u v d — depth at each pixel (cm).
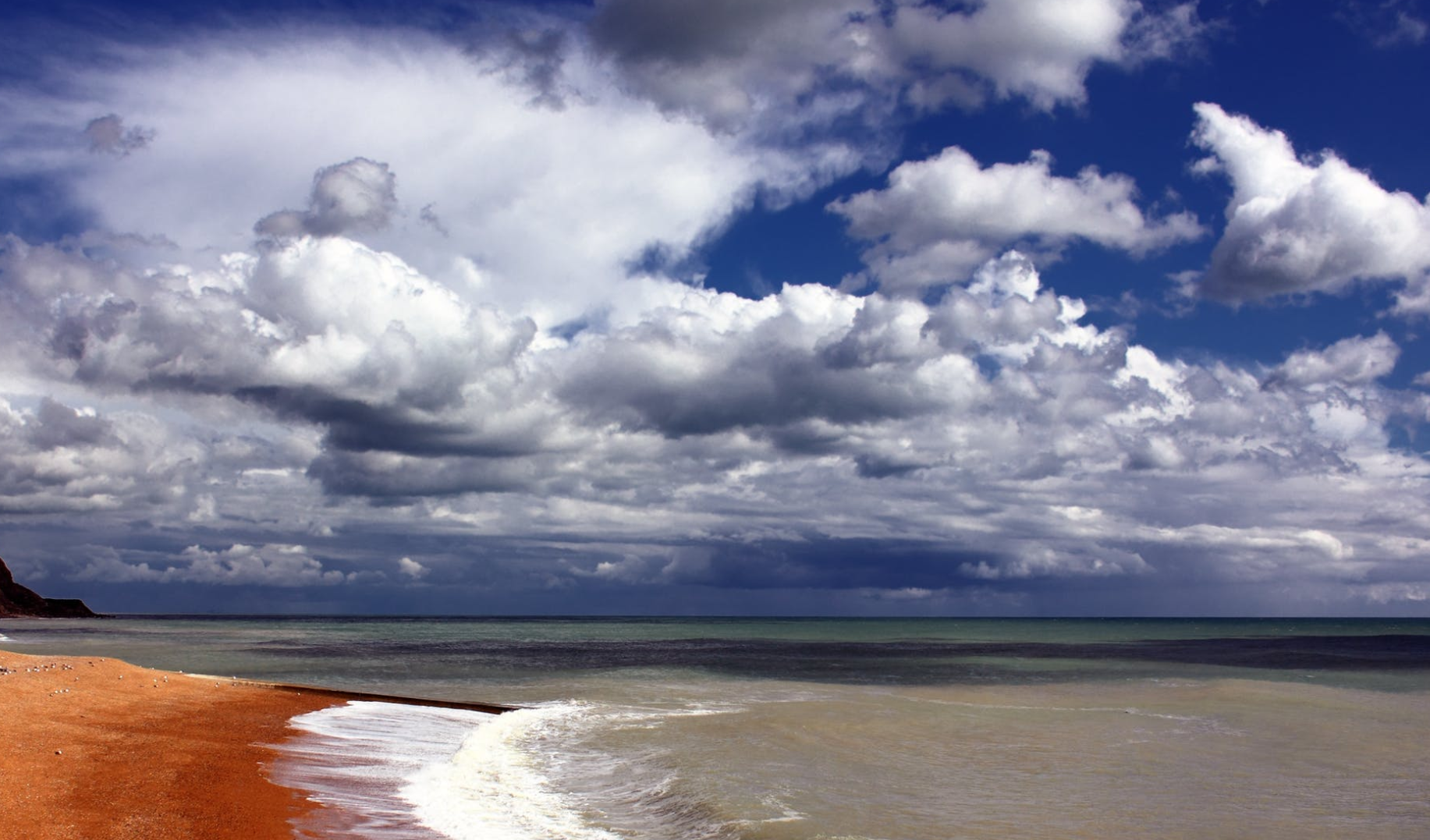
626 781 2109
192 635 10388
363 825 1647
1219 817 1859
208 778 1886
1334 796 2052
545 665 5925
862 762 2369
